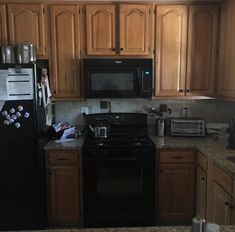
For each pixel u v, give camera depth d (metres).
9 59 2.88
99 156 3.00
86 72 3.13
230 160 2.38
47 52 3.22
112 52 3.22
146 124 3.58
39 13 3.14
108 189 3.09
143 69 3.15
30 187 2.93
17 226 2.98
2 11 3.12
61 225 3.16
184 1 3.19
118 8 3.16
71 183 3.08
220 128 3.32
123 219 3.10
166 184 3.10
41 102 3.01
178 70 3.29
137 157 3.01
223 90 3.14
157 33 3.22
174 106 3.65
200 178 2.91
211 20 3.23
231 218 2.10
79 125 3.63
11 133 2.84
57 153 3.04
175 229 1.25
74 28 3.19
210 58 3.29
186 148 3.04
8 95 2.78
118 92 3.17
